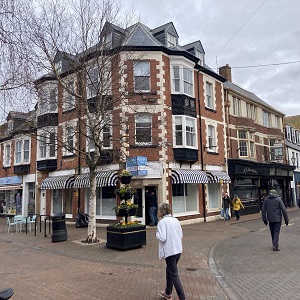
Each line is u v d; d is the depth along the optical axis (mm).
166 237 5316
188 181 17234
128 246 10188
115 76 13531
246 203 23562
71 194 20234
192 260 8672
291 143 34906
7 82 6094
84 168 18781
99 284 6629
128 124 14883
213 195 20922
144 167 16281
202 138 19781
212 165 20375
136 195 16719
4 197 27859
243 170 22688
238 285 6297
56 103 14023
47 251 10617
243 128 24500
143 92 17141
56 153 21156
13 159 26203
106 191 17969
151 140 16922
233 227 15969
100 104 12312
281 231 13961
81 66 11969
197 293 5879
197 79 20156
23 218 16312
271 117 30328
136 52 17188
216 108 21750
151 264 8305
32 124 12047
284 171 29141
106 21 12453
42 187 20781
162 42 19438
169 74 18328
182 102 18266
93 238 11969
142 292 6027
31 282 6945
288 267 7520
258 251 9539
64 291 6230
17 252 10695
